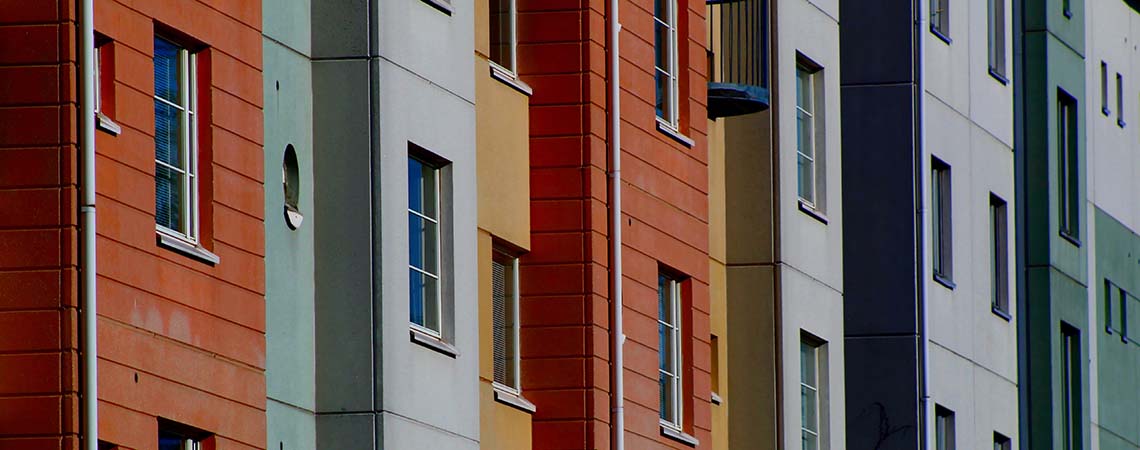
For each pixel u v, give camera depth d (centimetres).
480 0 7344
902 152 9812
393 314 6625
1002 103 11262
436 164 6962
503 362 7488
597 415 7494
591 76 7550
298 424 6488
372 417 6562
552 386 7500
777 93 8931
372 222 6600
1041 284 11600
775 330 8869
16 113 5647
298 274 6519
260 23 6378
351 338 6575
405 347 6675
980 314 10888
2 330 5625
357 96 6619
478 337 7138
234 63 6259
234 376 6184
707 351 8206
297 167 6544
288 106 6512
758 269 8906
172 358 5966
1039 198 11625
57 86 5641
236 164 6244
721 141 8938
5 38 5656
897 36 9831
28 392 5609
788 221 8969
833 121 9375
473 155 7075
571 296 7500
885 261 9819
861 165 9838
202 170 6153
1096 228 12600
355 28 6638
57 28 5650
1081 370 12000
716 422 8819
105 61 5838
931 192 10494
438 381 6838
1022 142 11662
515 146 7469
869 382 9806
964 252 10731
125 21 5866
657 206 7912
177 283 6000
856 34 9862
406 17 6769
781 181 8944
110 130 5791
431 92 6869
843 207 9862
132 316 5831
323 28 6644
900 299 9800
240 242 6241
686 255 8100
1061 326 11775
